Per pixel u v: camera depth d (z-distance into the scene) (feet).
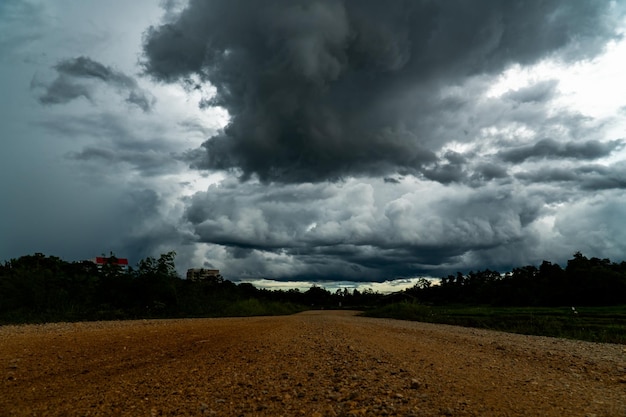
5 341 31.86
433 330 59.77
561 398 17.63
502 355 32.45
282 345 33.09
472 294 321.11
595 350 38.83
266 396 17.56
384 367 24.21
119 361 24.91
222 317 94.84
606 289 194.18
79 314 73.51
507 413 15.24
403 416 14.87
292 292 420.36
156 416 14.85
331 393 17.97
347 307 361.71
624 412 15.44
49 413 15.07
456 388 19.21
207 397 17.28
